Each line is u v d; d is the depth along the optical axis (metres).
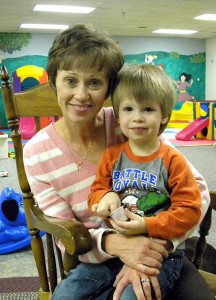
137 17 8.41
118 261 0.98
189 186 0.92
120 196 0.97
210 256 1.41
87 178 1.04
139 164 0.96
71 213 1.02
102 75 0.96
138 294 0.84
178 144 6.69
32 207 0.99
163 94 0.94
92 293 0.93
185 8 7.55
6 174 4.35
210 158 5.18
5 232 2.33
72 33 0.94
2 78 1.03
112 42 0.97
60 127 1.07
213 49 11.56
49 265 1.06
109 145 1.09
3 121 10.04
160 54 11.48
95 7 7.29
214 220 2.70
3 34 9.97
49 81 1.05
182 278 0.98
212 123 7.26
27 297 1.75
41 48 10.34
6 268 2.09
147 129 0.94
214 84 11.64
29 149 1.05
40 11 7.54
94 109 0.98
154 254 0.87
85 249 0.79
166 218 0.88
